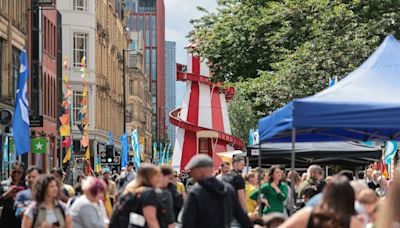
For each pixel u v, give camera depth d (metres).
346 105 15.48
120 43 131.12
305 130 19.28
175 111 80.94
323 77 41.69
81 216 15.80
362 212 12.92
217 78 53.62
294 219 10.21
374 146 31.97
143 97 184.25
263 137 17.97
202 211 13.76
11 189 19.20
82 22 94.12
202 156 13.90
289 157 30.38
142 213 14.53
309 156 29.33
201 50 53.72
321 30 42.78
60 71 78.56
